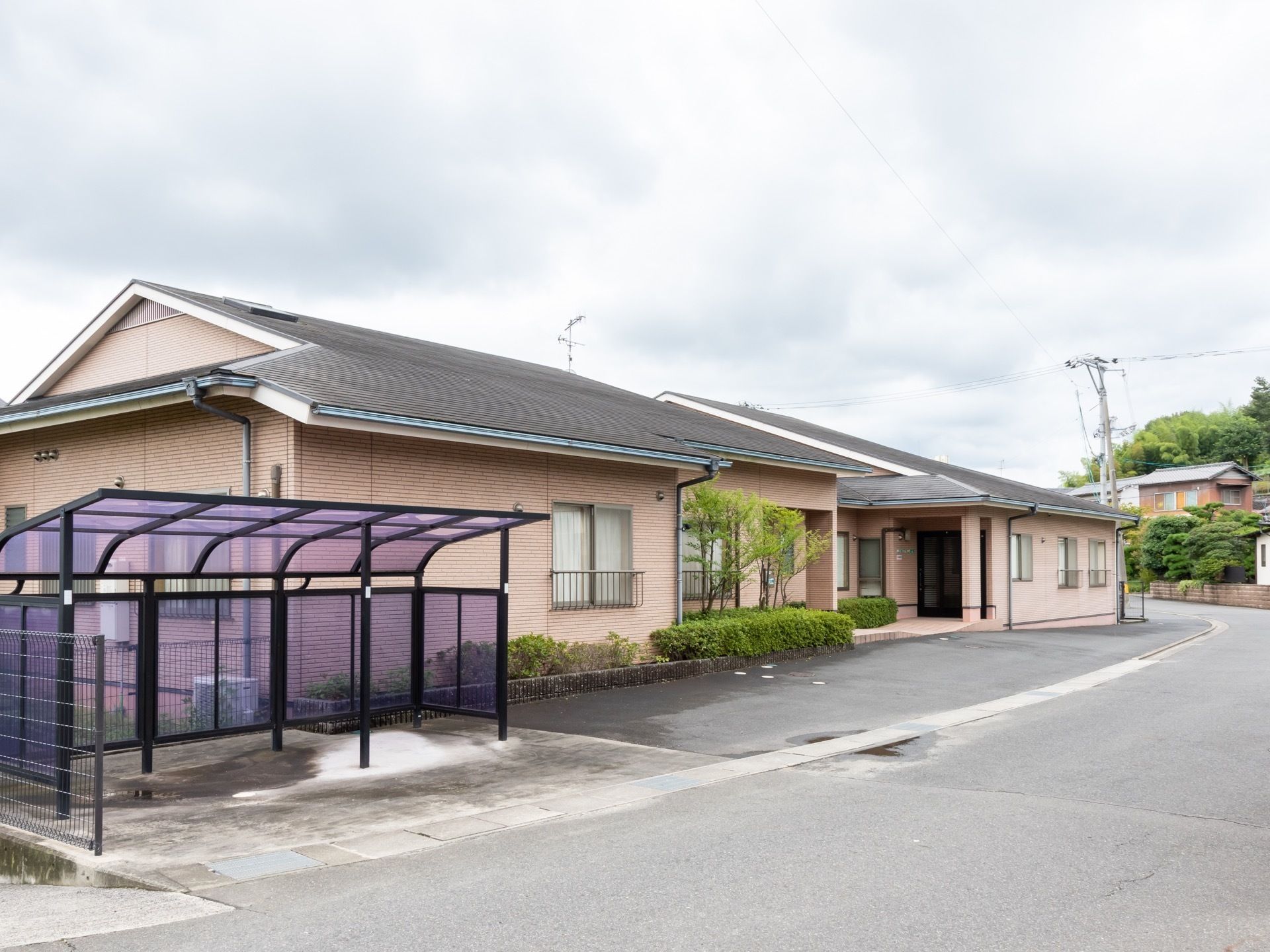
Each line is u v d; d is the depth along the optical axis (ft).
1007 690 46.01
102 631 27.07
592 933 15.61
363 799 25.16
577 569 47.50
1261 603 129.90
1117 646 68.74
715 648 51.39
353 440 37.35
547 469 45.65
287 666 31.55
